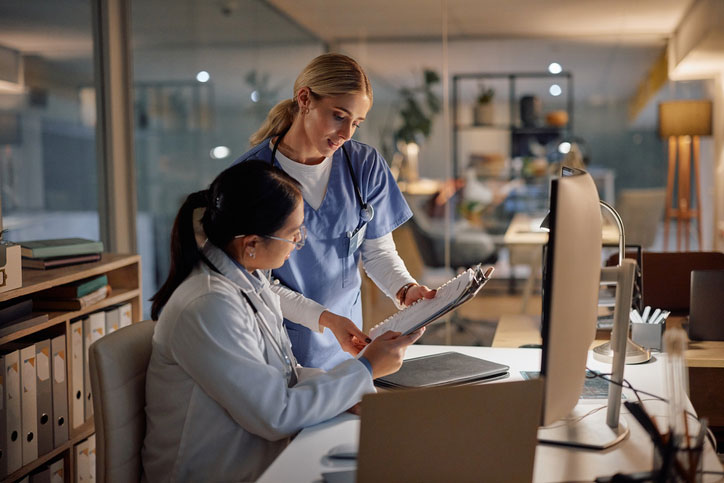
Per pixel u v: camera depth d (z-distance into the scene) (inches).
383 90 143.6
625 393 61.9
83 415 95.9
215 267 57.6
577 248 45.7
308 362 75.0
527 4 136.0
